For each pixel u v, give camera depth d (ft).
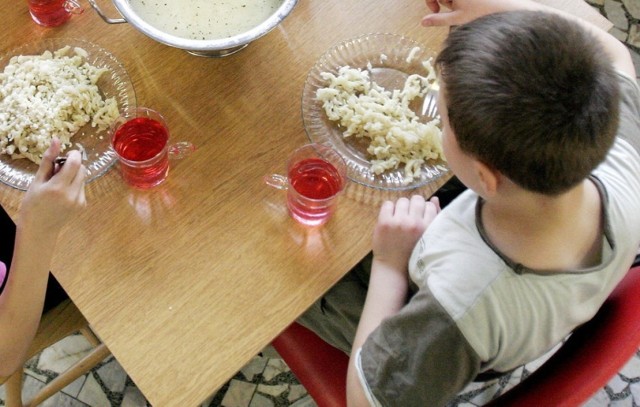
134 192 2.86
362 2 3.37
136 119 2.88
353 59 3.19
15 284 2.63
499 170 2.06
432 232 2.55
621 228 2.37
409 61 3.20
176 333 2.58
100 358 4.14
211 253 2.74
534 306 2.25
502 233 2.31
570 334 2.77
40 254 2.58
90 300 2.63
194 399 2.46
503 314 2.25
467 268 2.30
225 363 2.53
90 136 2.96
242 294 2.67
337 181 2.87
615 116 1.98
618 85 2.01
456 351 2.26
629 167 2.56
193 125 3.02
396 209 2.85
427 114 3.07
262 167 2.94
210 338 2.57
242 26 3.23
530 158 1.94
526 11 2.13
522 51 1.94
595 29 2.94
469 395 4.76
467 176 2.29
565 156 1.93
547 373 2.46
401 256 2.86
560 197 2.12
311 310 3.29
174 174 2.91
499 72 1.94
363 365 2.44
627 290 2.51
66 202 2.53
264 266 2.73
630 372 4.91
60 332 3.50
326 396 3.14
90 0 2.96
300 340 3.29
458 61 2.05
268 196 2.88
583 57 1.94
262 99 3.10
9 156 2.89
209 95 3.11
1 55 3.15
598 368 2.26
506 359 2.40
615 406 4.81
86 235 2.75
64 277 2.67
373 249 2.82
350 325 3.23
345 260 2.77
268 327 2.61
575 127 1.90
